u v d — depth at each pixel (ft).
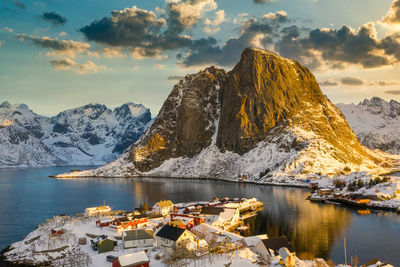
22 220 501.97
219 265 271.08
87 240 363.35
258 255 298.35
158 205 527.40
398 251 328.29
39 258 320.09
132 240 336.49
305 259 306.35
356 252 326.65
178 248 302.25
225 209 479.41
